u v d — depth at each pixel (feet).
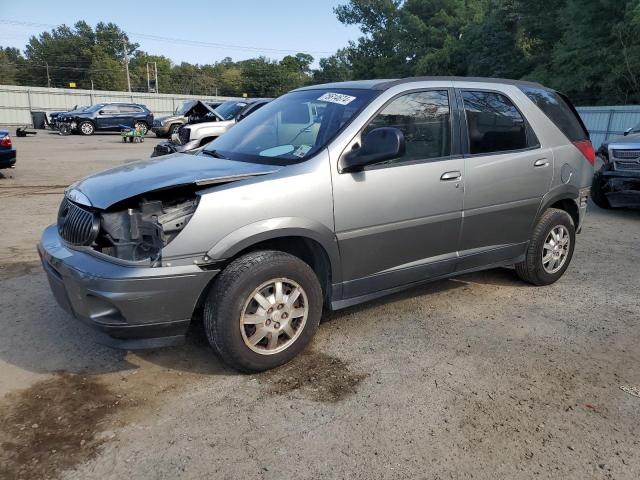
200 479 8.19
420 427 9.50
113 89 332.39
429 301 15.47
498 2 119.03
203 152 13.69
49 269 11.27
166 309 10.02
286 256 11.02
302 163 11.34
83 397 10.30
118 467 8.41
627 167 27.07
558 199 16.10
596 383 11.08
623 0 83.41
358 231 11.93
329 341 12.79
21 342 12.46
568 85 88.94
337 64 207.92
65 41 342.44
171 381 10.94
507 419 9.78
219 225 10.18
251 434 9.26
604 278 17.79
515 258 15.70
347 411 9.95
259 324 10.86
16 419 9.55
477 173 13.82
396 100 12.66
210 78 364.79
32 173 41.24
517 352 12.39
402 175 12.42
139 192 10.16
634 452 8.96
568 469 8.52
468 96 14.07
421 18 151.74
